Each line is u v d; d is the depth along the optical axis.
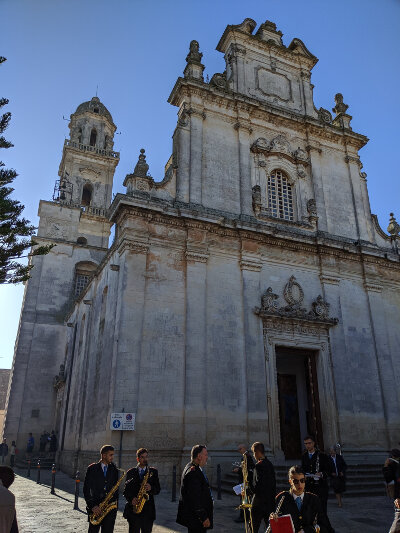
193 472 5.76
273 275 19.33
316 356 19.16
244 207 19.97
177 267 17.31
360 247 21.61
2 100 10.92
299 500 5.35
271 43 24.55
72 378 24.92
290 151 22.53
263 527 9.58
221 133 21.05
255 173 21.22
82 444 18.97
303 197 22.03
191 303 16.83
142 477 6.82
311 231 21.36
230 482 13.87
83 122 41.84
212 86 21.38
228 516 10.28
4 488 4.44
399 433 19.19
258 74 23.69
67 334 30.75
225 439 15.62
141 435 14.38
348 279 21.19
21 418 28.95
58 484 16.50
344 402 18.55
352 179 23.80
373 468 16.64
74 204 37.41
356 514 10.99
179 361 15.94
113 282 17.77
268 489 7.12
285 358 21.39
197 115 20.61
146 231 17.05
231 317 17.59
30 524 9.07
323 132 23.89
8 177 11.12
